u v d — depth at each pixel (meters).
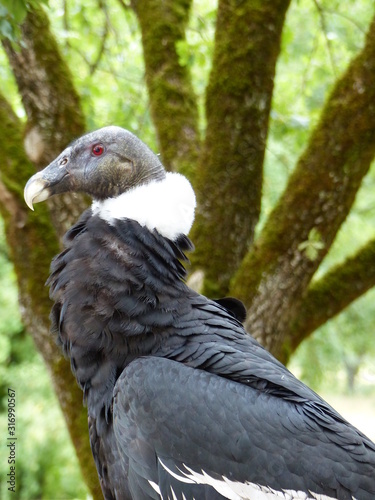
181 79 6.85
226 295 6.01
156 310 4.29
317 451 3.82
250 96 6.01
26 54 6.23
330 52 8.02
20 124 6.50
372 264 6.39
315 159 5.71
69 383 6.05
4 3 5.26
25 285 6.22
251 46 5.98
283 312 5.79
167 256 4.43
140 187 4.55
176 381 3.97
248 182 6.08
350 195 5.76
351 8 9.45
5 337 14.62
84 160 4.77
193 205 4.60
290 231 5.72
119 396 4.07
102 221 4.48
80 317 4.32
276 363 4.37
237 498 3.79
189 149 6.56
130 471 4.09
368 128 5.64
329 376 12.19
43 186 4.79
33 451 14.77
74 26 9.38
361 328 11.72
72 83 6.45
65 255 4.53
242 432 3.84
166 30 6.91
